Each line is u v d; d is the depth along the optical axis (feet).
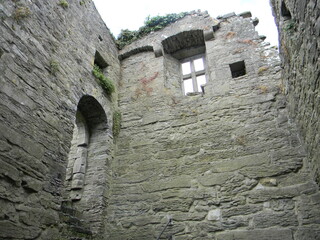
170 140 17.76
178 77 22.77
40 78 12.84
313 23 8.22
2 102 10.36
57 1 15.98
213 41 21.58
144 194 16.21
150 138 18.37
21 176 10.48
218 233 13.78
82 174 16.93
